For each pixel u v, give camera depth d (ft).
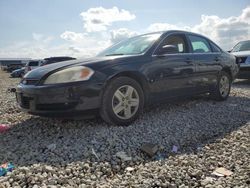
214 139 12.05
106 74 12.34
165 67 14.80
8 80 73.00
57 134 12.33
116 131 12.39
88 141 11.32
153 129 12.99
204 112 16.51
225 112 16.66
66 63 12.91
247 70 29.27
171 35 16.03
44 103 11.84
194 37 17.98
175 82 15.51
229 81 20.76
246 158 9.94
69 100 11.64
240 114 16.31
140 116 15.15
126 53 14.96
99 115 12.80
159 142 11.52
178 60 15.66
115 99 12.83
